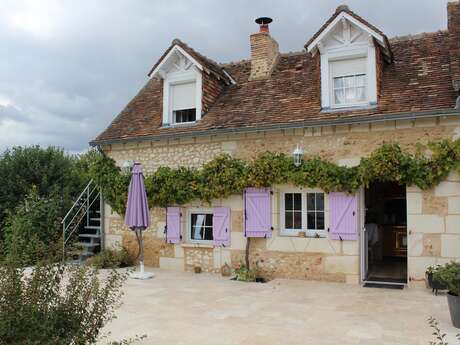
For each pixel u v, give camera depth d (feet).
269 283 29.84
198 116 36.37
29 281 13.25
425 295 25.68
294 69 37.88
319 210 31.19
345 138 29.76
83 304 13.75
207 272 34.22
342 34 31.40
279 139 31.89
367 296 25.67
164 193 35.24
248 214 32.40
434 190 27.02
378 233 39.01
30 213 44.98
